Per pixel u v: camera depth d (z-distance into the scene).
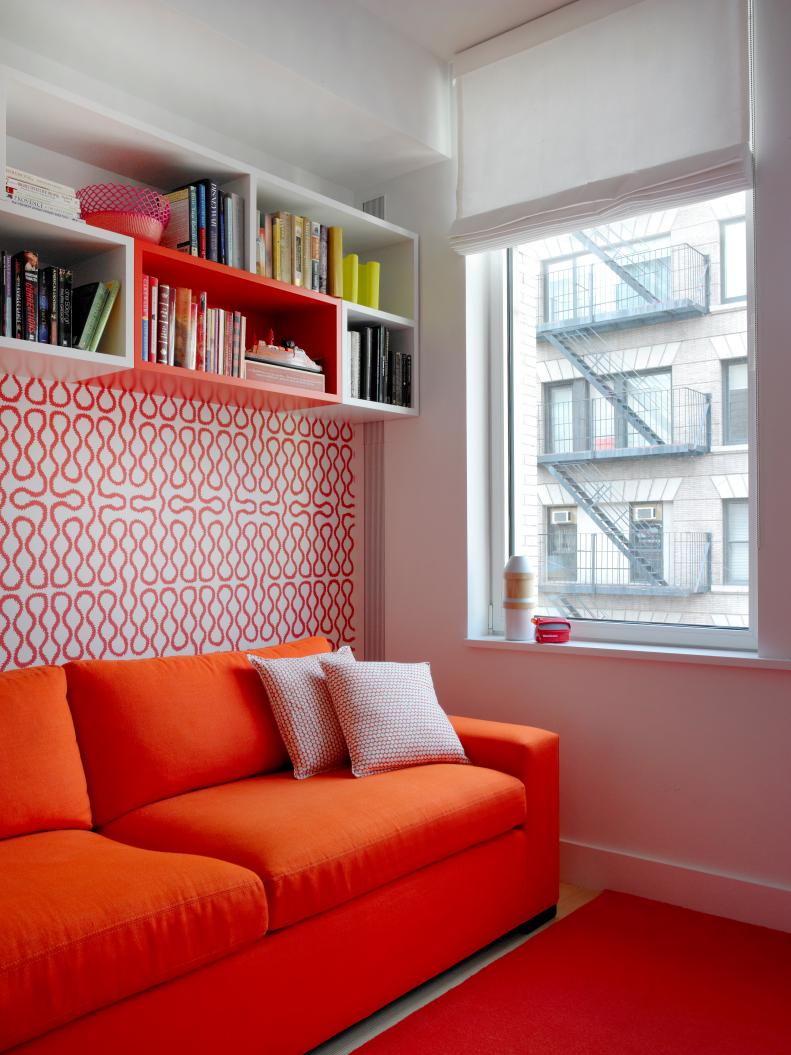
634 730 3.09
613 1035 2.15
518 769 2.76
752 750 2.85
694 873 2.93
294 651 3.04
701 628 3.11
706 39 2.95
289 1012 1.96
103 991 1.61
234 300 3.19
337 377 3.26
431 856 2.34
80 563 2.84
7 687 2.26
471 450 3.57
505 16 3.27
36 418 2.74
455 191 3.59
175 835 2.19
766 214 2.84
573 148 3.22
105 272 2.63
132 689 2.50
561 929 2.77
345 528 3.80
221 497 3.28
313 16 2.96
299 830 2.13
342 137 3.37
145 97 3.02
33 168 2.78
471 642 3.47
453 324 3.59
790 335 2.78
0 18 2.53
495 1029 2.18
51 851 1.98
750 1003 2.30
